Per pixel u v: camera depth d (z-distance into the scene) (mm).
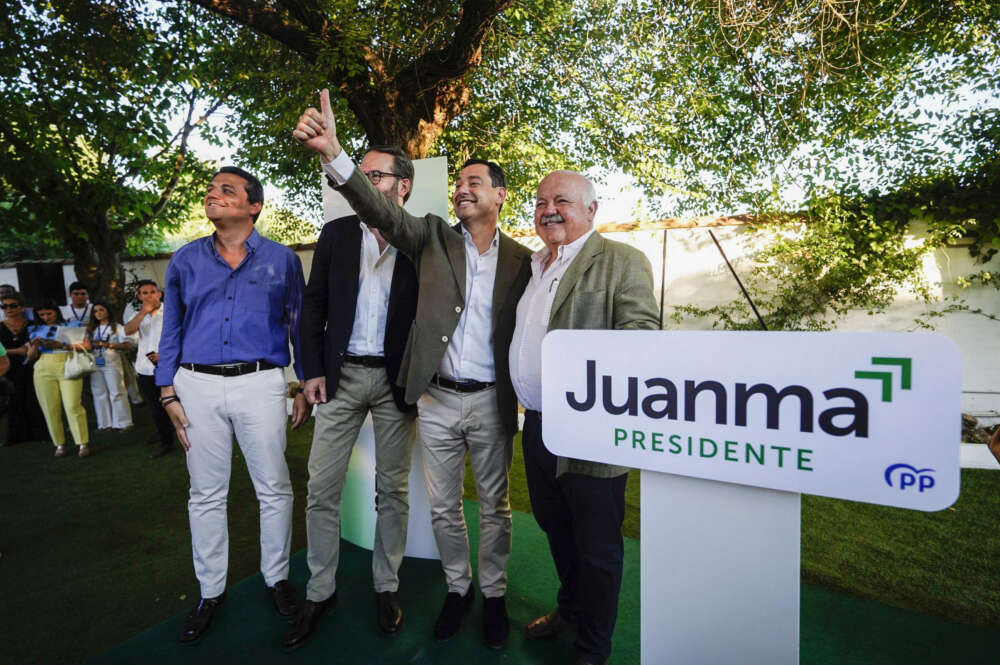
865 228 4293
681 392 1021
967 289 4105
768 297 4656
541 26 4641
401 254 1883
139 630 1968
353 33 3758
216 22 5129
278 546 2037
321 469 1900
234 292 1891
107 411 5031
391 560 1983
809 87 4258
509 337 1768
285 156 6441
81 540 2729
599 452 1140
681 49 4434
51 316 4219
